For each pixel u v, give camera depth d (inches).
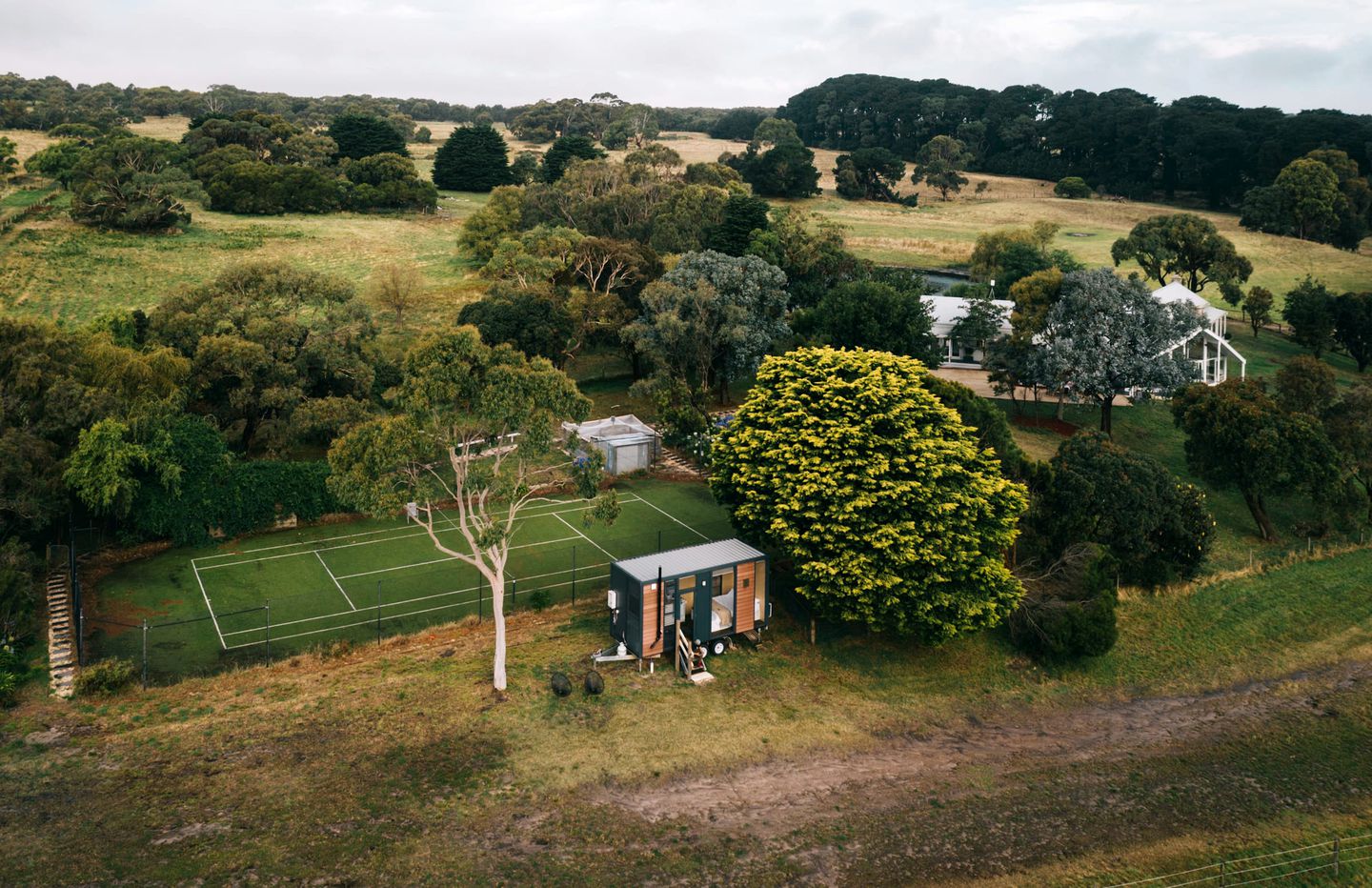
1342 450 2346.2
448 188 7234.3
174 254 4333.2
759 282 3218.5
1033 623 1676.9
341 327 2691.9
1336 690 1656.0
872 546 1553.9
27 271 3826.3
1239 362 3676.2
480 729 1333.7
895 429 1659.7
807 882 1082.1
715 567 1553.9
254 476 2080.5
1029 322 2893.7
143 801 1133.7
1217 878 1126.4
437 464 2501.2
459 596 1798.7
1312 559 2156.7
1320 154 6373.0
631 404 3179.1
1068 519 1924.2
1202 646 1790.1
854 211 7529.5
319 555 1988.2
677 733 1364.4
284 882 1012.5
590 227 5093.5
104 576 1840.6
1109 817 1263.5
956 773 1359.5
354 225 5388.8
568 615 1726.1
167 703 1365.7
